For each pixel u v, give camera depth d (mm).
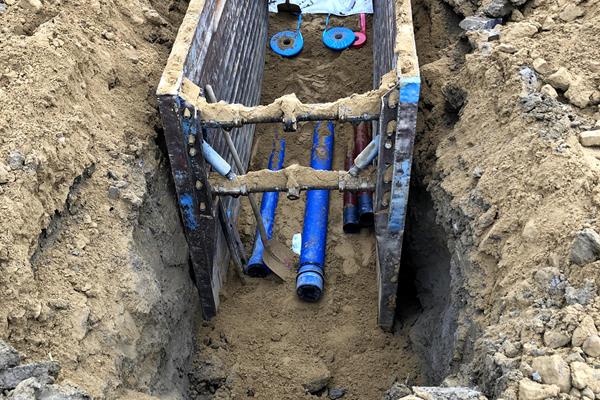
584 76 4125
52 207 3539
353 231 6016
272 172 4293
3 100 3730
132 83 4633
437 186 4430
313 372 4836
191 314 4945
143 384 3695
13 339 3029
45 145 3611
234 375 4840
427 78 5117
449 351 3943
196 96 3887
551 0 4824
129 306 3664
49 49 4055
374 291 5520
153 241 4281
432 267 4836
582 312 2893
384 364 4930
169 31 5418
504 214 3641
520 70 4211
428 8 5965
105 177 3990
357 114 3871
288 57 7738
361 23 7988
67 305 3334
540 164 3625
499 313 3348
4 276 3043
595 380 2615
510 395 2701
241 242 5727
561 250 3213
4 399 2594
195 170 4094
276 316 5344
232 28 5371
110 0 4910
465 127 4410
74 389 2715
